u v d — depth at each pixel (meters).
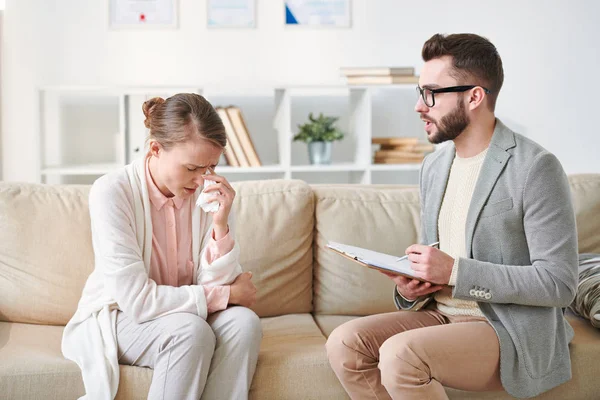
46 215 2.13
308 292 2.27
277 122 3.93
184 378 1.65
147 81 3.96
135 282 1.76
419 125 4.16
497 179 1.72
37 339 1.93
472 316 1.78
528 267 1.65
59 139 3.95
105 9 3.90
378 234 2.28
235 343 1.74
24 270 2.09
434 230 1.87
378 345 1.79
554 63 4.10
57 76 3.91
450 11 4.04
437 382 1.65
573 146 4.16
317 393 1.81
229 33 3.98
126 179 1.85
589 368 1.84
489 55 1.74
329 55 4.04
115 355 1.73
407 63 4.06
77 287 2.10
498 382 1.69
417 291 1.79
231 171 3.62
